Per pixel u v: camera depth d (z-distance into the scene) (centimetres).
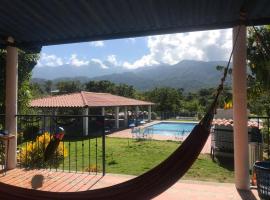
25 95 1193
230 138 1154
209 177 824
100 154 1244
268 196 355
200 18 475
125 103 2673
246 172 461
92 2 417
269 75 831
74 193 322
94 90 5088
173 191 450
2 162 616
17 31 552
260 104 953
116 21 496
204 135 325
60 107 2092
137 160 1098
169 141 1730
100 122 578
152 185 321
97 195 320
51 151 488
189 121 3241
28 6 436
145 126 2719
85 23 509
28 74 1195
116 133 2191
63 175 544
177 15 464
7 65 594
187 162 322
